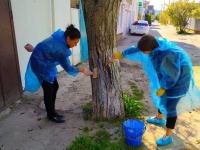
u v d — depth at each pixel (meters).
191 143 3.00
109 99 3.35
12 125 3.40
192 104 2.96
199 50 10.44
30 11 4.71
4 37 3.71
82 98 4.44
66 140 3.03
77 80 5.59
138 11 27.98
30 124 3.43
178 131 3.29
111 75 3.22
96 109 3.46
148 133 3.21
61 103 4.19
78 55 7.19
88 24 2.99
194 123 3.53
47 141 3.01
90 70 3.27
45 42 2.99
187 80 2.69
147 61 2.89
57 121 3.45
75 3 6.93
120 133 3.15
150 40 2.53
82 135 3.11
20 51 4.44
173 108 2.82
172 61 2.49
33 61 3.08
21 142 2.99
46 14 5.40
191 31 22.64
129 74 6.20
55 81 3.47
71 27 2.90
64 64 3.00
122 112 3.49
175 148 2.89
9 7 3.83
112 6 2.85
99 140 3.00
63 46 2.92
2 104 3.75
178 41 14.12
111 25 2.95
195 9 20.31
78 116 3.65
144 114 3.80
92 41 3.05
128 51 2.95
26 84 3.43
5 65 3.78
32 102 4.20
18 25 4.31
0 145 2.93
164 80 2.61
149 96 4.65
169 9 20.95
